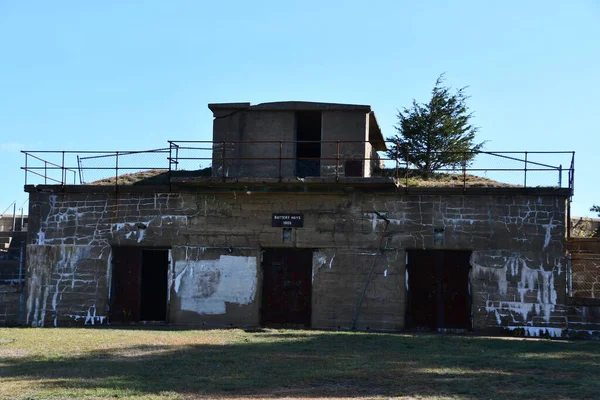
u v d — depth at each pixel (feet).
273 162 81.92
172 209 81.15
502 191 75.72
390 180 74.84
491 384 41.83
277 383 42.19
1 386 41.11
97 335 67.31
